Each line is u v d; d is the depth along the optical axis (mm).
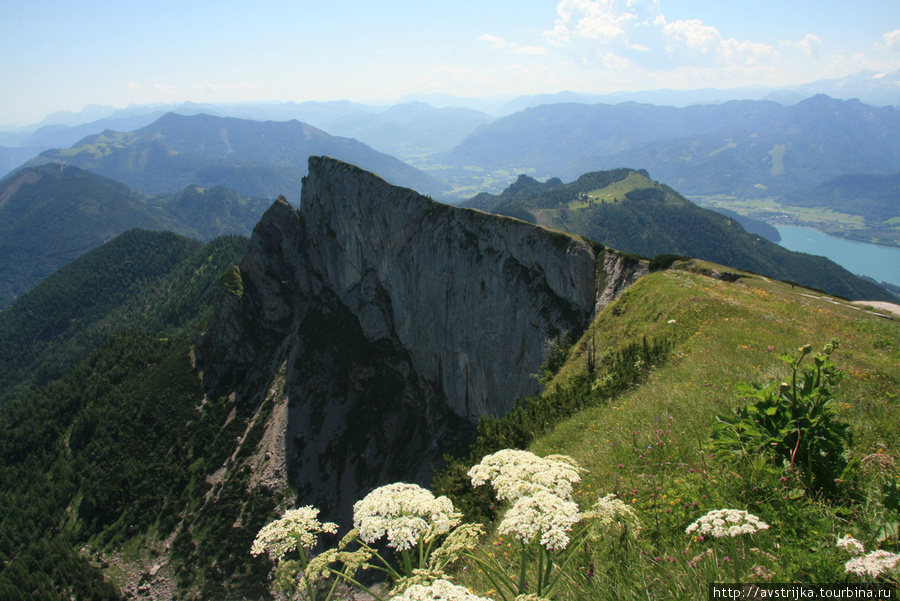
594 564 6949
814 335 23672
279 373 120875
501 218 82125
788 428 7641
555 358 57812
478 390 87500
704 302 34469
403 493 6125
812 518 6449
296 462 105688
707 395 13680
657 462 10461
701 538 6750
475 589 8500
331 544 92688
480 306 83812
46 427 143000
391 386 110000
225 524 96375
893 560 4641
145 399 126250
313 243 125688
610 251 65125
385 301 111938
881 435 9078
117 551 95875
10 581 90688
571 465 6934
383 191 104562
